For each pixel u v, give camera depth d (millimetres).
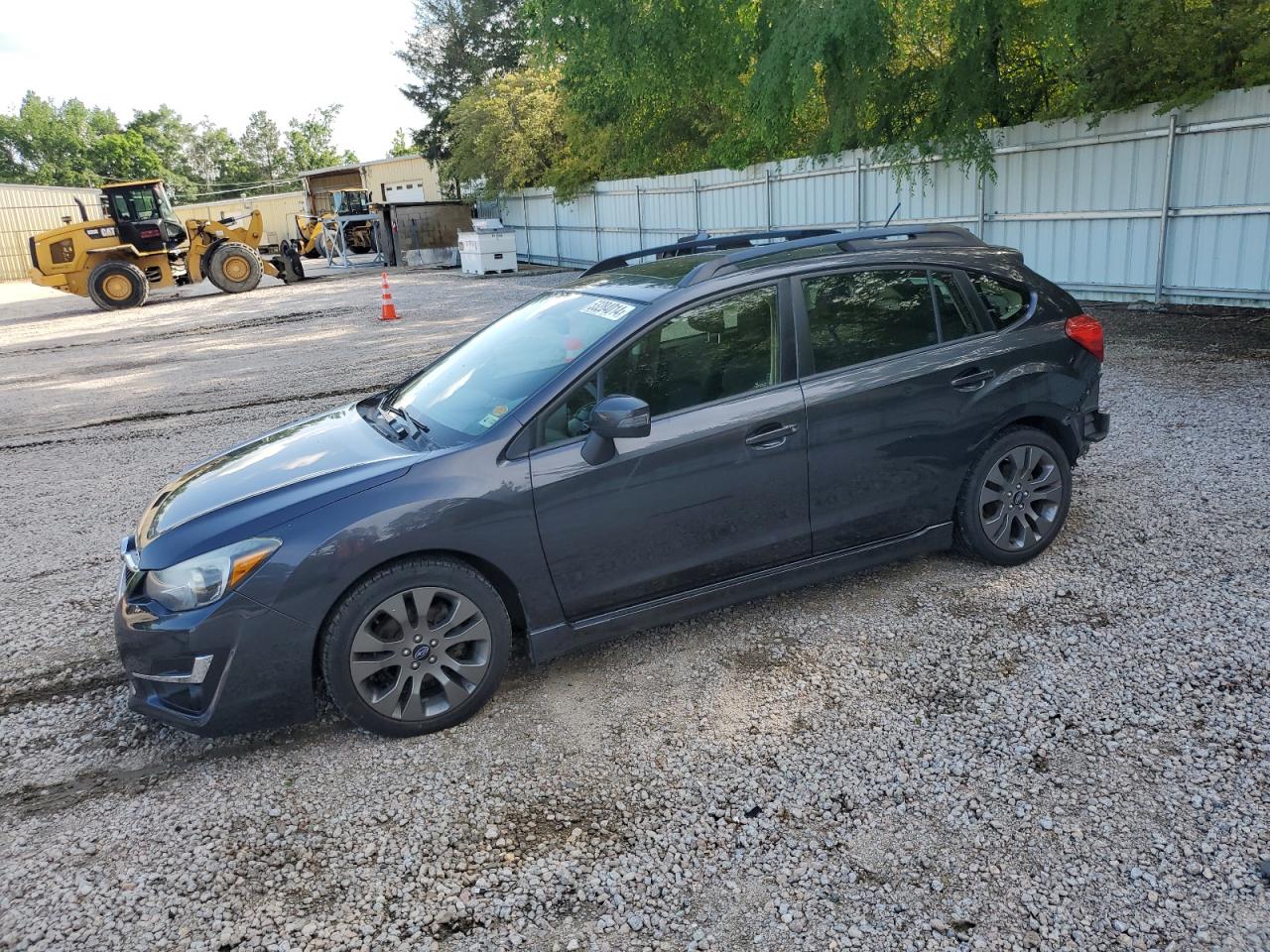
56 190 54531
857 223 16469
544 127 30031
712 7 12750
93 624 4738
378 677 3420
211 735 3289
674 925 2502
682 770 3166
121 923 2621
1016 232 13453
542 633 3596
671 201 22391
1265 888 2482
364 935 2527
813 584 4293
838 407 3932
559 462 3498
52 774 3416
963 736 3234
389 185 52219
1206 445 6168
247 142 122812
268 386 11289
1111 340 9844
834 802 2945
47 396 11953
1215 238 10930
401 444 3715
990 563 4516
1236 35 10297
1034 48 12398
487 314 16578
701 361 3781
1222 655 3605
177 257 25953
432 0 43688
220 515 3377
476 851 2838
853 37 11242
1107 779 2955
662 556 3727
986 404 4242
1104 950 2326
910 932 2424
